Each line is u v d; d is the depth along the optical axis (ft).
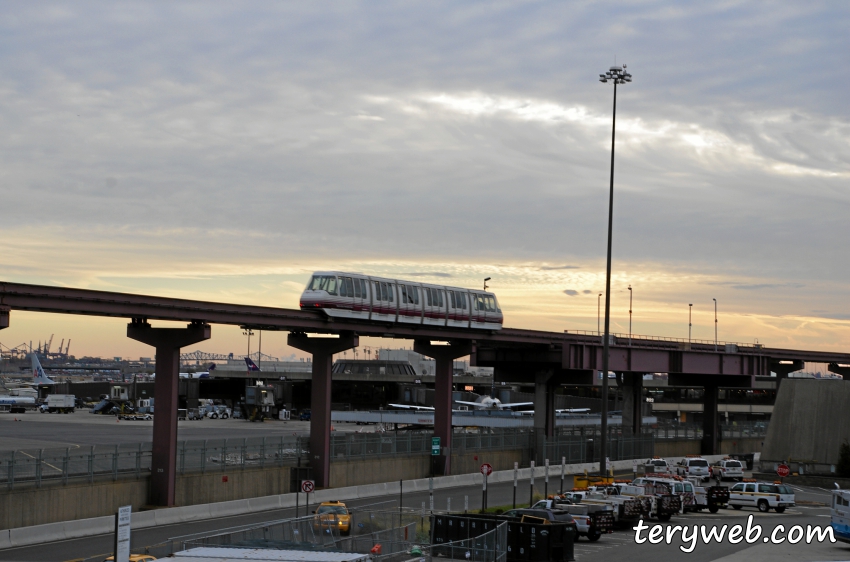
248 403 560.20
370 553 105.60
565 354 309.83
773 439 312.91
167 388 186.80
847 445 296.92
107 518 167.02
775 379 595.88
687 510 209.77
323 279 225.97
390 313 242.17
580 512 164.55
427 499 218.59
